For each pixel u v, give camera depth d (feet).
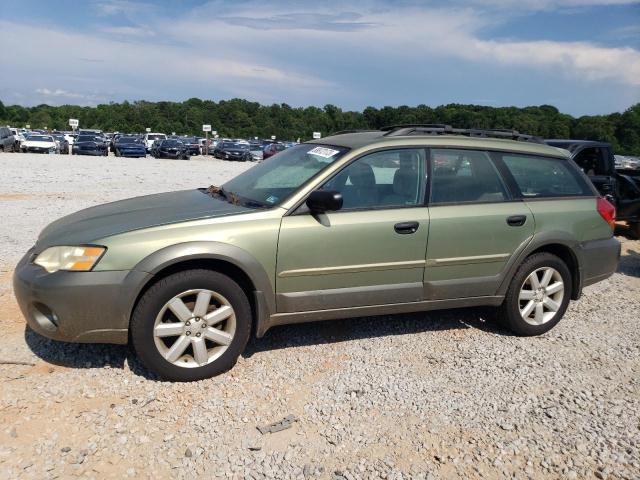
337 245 13.78
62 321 12.00
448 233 14.96
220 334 12.93
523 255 16.01
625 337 17.02
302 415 11.71
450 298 15.43
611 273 17.98
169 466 9.89
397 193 14.80
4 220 29.48
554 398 12.92
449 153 15.61
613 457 10.75
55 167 64.80
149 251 12.25
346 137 16.57
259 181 15.55
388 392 12.80
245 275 13.34
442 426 11.57
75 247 12.25
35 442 10.21
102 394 11.95
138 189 47.78
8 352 13.48
